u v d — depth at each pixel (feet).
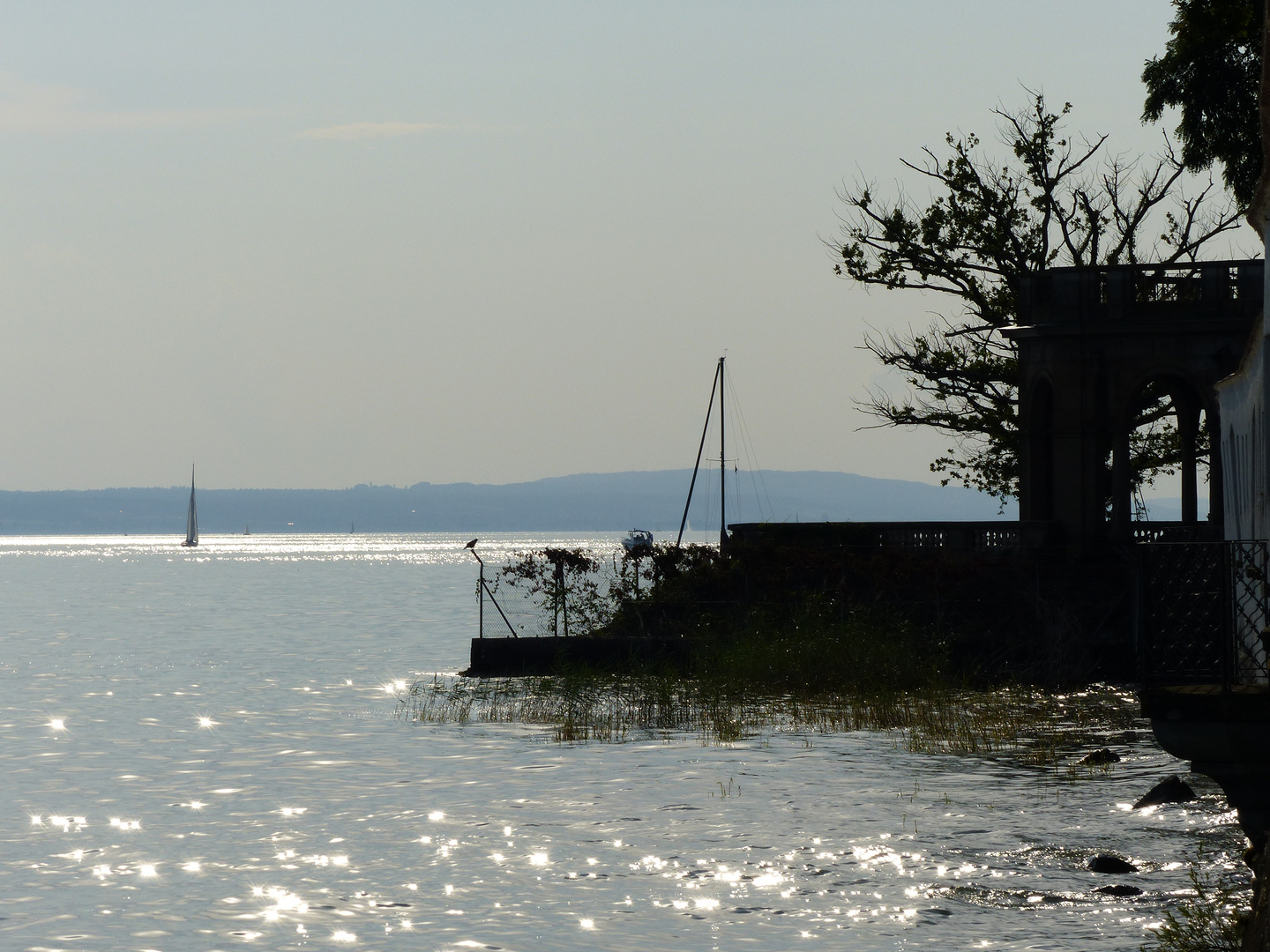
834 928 144.97
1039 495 431.84
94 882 170.71
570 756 260.42
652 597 393.29
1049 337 416.87
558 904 157.48
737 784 226.58
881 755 253.85
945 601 368.07
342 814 209.67
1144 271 416.87
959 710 302.45
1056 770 233.55
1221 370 408.46
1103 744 260.21
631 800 214.90
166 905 159.94
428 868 174.81
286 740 291.58
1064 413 415.23
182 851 187.01
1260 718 143.23
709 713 306.35
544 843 187.21
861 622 352.28
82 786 238.27
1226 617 148.15
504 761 257.34
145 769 256.93
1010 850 176.14
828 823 194.18
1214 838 178.60
